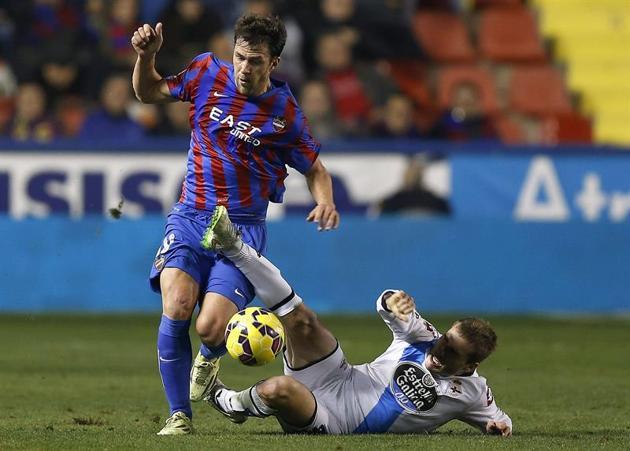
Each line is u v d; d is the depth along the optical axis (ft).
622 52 246.27
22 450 65.77
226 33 221.87
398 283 172.45
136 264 170.19
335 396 74.18
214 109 79.36
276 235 170.19
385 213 172.14
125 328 159.22
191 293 77.10
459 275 173.06
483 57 238.89
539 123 231.09
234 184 79.61
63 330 157.28
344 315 171.83
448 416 74.38
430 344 74.54
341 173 171.53
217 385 79.20
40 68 204.13
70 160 168.45
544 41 246.68
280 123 79.36
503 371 123.13
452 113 202.08
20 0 211.20
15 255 168.45
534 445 69.56
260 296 73.87
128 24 209.56
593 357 135.85
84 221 168.96
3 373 117.19
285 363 75.77
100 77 204.54
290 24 213.87
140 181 169.07
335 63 208.74
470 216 173.06
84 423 83.61
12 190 167.84
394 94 209.46
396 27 225.15
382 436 72.18
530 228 173.78
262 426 83.10
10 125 201.87
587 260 174.50
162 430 75.05
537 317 173.99
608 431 81.15
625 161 174.40
